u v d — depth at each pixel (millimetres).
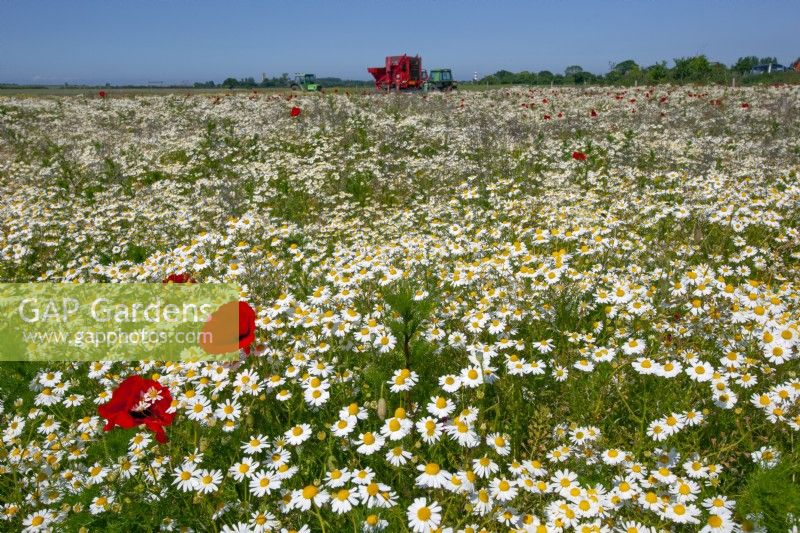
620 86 33969
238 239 6074
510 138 12000
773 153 10117
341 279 4516
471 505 2164
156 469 2600
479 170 9430
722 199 6270
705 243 5559
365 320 3723
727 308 3607
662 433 2688
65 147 12586
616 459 2518
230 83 68562
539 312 3877
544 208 6691
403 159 10703
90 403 3359
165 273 5246
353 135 12602
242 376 3041
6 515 2459
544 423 2812
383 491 2199
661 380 3164
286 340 3814
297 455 2689
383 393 2672
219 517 2363
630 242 5312
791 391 2791
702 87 25922
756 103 18000
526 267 4195
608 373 3152
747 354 3227
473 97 23828
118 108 19641
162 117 16797
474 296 4250
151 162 11070
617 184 8391
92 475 2633
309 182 8992
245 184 9094
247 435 2789
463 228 5883
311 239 6617
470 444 2379
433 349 2945
